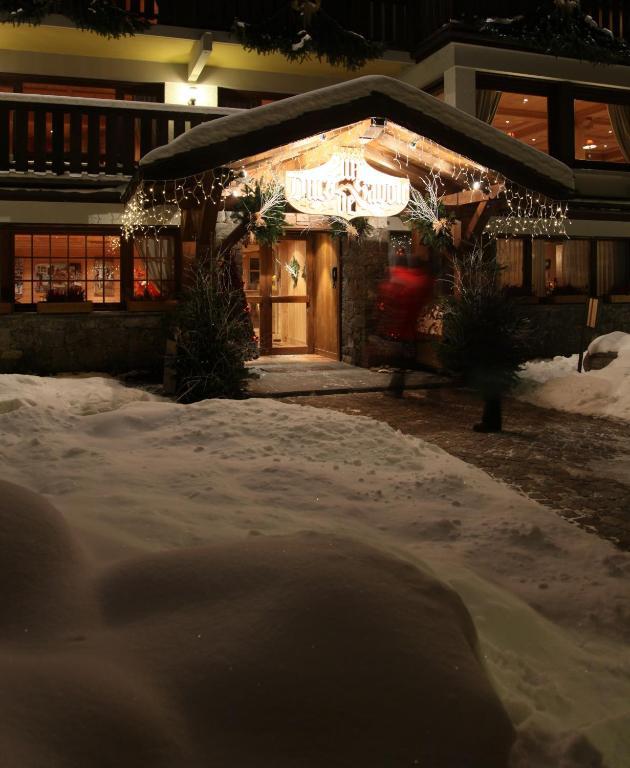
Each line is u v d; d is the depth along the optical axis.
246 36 11.71
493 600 3.15
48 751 1.44
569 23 12.70
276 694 1.71
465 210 10.21
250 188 9.05
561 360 11.99
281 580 2.05
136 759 1.51
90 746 1.49
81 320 10.96
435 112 8.30
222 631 1.89
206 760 1.57
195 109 11.22
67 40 11.56
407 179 9.17
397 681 1.76
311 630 1.86
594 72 13.24
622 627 3.26
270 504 4.30
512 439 7.01
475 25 12.14
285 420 6.16
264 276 13.03
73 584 2.14
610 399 8.40
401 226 11.70
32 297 11.09
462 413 8.36
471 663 1.86
